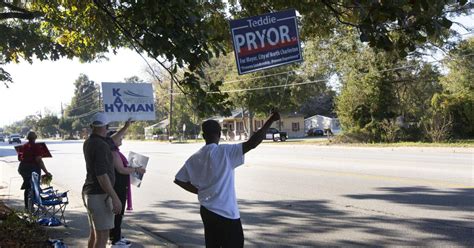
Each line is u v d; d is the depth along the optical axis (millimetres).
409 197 10320
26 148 9547
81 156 32469
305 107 85250
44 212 8555
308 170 16422
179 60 5254
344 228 8047
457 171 14477
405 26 4285
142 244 7160
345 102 35344
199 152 4473
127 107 6613
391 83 34938
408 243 6988
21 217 8180
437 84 44094
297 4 6223
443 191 10859
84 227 8102
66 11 9055
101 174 5238
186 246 7398
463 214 8547
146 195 12656
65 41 10578
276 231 8062
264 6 6555
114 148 6656
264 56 4652
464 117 32469
